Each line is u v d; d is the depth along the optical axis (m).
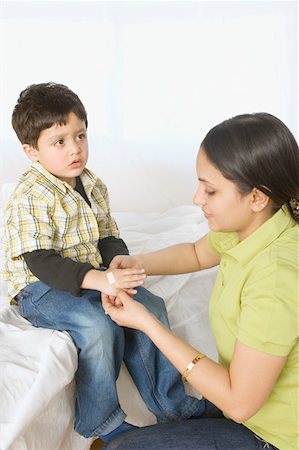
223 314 1.17
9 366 1.26
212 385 1.08
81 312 1.38
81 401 1.37
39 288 1.43
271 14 2.73
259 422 1.16
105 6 2.71
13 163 2.85
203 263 1.44
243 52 2.77
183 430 1.23
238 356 1.06
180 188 2.92
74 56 2.75
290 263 1.07
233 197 1.08
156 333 1.16
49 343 1.33
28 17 2.71
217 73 2.79
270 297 1.04
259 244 1.12
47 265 1.37
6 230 1.47
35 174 1.47
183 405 1.44
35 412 1.18
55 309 1.40
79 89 2.79
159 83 2.80
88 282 1.35
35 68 2.76
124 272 1.32
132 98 2.81
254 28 2.75
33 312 1.43
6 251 1.49
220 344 1.20
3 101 2.79
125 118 2.84
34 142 1.47
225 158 1.06
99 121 2.83
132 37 2.75
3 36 2.72
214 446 1.17
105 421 1.37
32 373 1.26
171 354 1.13
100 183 1.67
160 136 2.86
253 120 1.08
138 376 1.45
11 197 1.47
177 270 1.45
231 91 2.81
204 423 1.26
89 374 1.35
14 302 1.50
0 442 1.11
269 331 1.03
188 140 2.87
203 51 2.77
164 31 2.75
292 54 2.77
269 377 1.05
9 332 1.36
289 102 2.82
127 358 1.45
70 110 1.46
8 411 1.18
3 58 2.74
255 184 1.06
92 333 1.35
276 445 1.15
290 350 1.06
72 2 2.70
